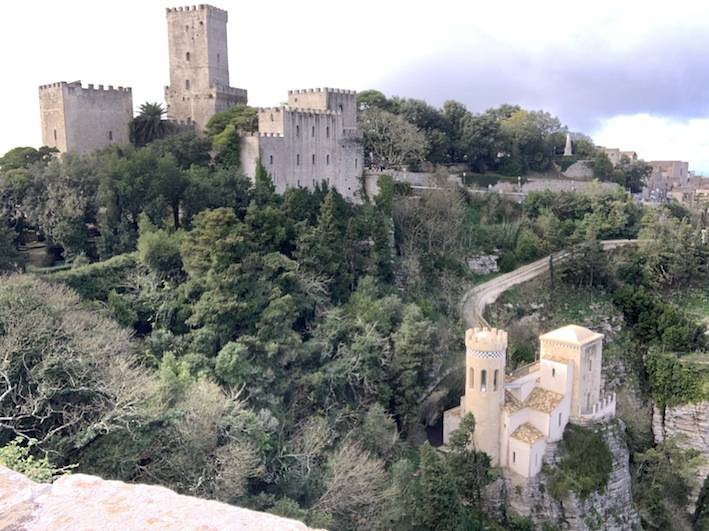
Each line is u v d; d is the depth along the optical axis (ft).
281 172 302.04
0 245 217.36
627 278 342.85
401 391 224.53
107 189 247.09
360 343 221.87
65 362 135.64
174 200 261.24
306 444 169.27
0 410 128.57
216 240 214.07
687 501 246.68
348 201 336.29
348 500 157.38
